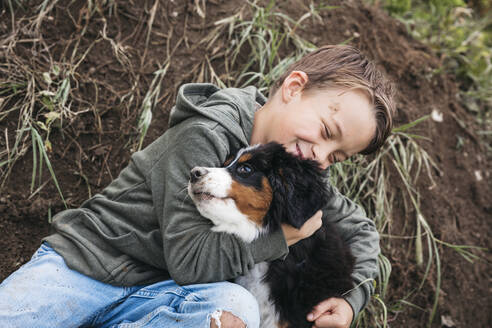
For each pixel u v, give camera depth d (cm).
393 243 328
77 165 293
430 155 364
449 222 349
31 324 197
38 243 272
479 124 416
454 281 333
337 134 229
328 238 242
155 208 214
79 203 286
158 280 225
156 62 329
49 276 206
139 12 336
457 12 489
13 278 205
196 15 350
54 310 202
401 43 411
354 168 336
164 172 214
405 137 357
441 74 411
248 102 239
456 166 375
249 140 234
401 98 375
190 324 195
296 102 235
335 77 235
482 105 435
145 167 221
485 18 522
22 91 292
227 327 192
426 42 450
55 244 214
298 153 227
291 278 228
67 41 316
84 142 299
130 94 315
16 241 268
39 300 200
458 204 360
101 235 216
